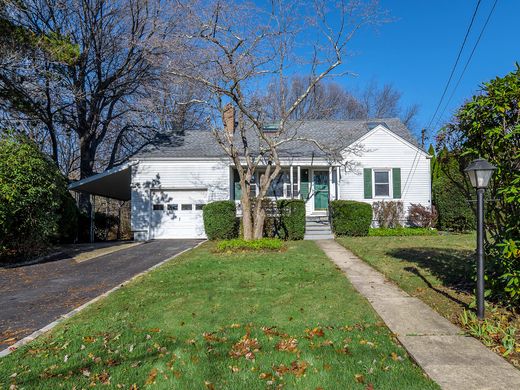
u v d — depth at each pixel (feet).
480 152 17.88
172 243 52.80
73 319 17.42
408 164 61.72
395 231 54.34
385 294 20.77
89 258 39.24
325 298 19.98
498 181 17.20
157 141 67.21
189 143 66.13
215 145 64.80
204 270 28.43
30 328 16.78
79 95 61.82
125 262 35.83
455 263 28.53
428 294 20.38
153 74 67.87
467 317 16.20
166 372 11.76
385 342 13.91
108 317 17.37
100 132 82.23
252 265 30.22
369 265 30.12
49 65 60.49
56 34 60.54
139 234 60.13
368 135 61.77
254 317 17.02
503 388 10.34
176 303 19.48
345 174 61.46
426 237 50.62
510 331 13.91
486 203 17.98
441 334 14.61
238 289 22.25
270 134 64.44
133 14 65.10
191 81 43.62
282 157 60.75
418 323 15.94
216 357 12.81
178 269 29.04
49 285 26.13
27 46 52.90
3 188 34.99
